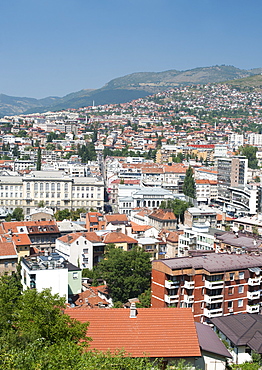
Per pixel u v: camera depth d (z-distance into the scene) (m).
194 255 144.00
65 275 149.88
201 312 130.88
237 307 134.38
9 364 64.06
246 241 174.50
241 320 107.56
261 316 111.06
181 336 84.06
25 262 156.62
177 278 129.62
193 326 85.88
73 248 199.62
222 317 109.56
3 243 189.38
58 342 78.25
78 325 82.25
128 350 81.12
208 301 129.75
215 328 108.00
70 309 88.88
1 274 182.62
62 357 67.69
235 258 139.00
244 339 99.94
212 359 88.88
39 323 81.56
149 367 71.62
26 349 70.19
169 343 82.88
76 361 68.44
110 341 82.44
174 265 129.00
